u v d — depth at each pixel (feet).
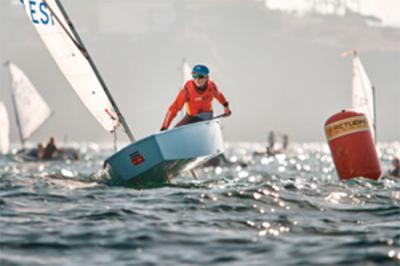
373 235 113.91
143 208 137.08
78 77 197.98
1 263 97.45
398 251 102.47
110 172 174.50
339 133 197.98
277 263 97.81
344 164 197.98
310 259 99.45
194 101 172.65
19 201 144.56
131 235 113.29
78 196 152.46
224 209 136.26
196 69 171.73
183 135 168.04
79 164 384.68
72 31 196.54
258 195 148.15
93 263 98.32
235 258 100.63
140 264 97.96
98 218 127.34
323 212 135.23
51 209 136.05
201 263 98.27
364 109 328.70
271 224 122.72
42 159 420.77
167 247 106.63
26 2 198.18
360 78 327.67
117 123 198.49
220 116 175.11
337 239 111.24
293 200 144.66
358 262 97.71
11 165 364.38
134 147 166.91
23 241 108.88
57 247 106.11
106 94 197.98
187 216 129.70
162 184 179.32
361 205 143.54
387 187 175.42
